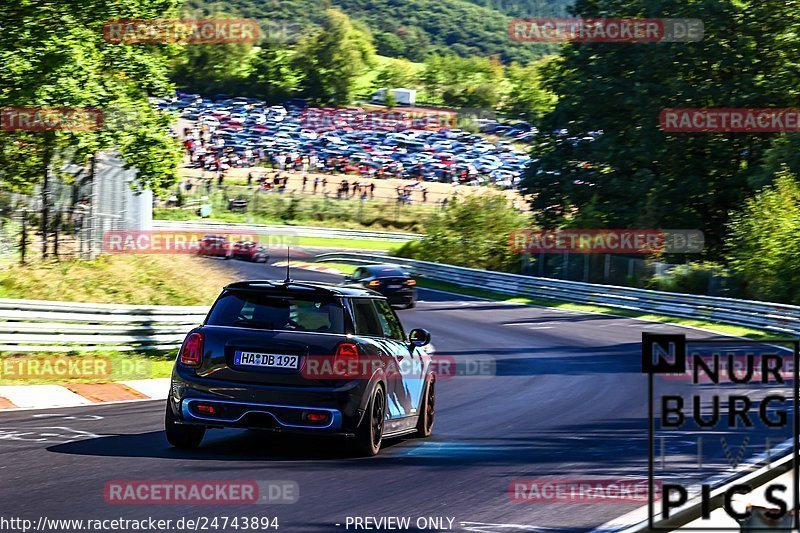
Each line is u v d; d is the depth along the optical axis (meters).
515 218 189.50
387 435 33.47
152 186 83.88
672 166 172.50
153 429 36.47
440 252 189.38
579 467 31.27
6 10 73.06
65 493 24.33
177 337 64.81
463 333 98.19
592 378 61.56
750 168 167.00
